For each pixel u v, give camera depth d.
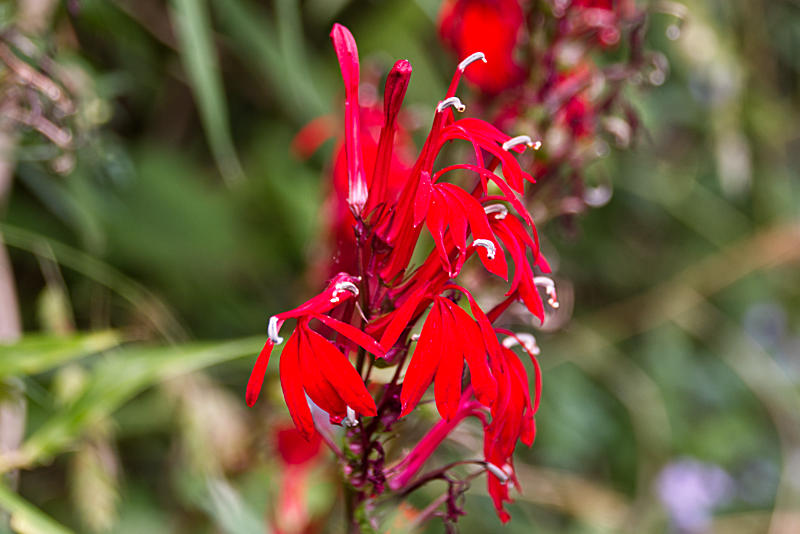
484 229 0.47
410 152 0.62
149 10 0.82
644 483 1.12
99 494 0.63
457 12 0.61
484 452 0.50
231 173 0.77
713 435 1.30
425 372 0.47
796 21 1.34
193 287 0.95
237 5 0.87
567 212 0.61
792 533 1.22
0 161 0.66
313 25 0.97
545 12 0.60
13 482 0.59
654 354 1.29
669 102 1.16
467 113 0.61
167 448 0.85
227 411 0.72
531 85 0.60
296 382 0.46
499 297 0.60
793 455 1.27
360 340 0.47
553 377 1.13
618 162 1.14
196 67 0.62
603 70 0.62
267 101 1.02
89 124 0.65
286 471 0.63
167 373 0.59
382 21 0.97
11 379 0.58
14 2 0.60
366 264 0.48
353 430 0.50
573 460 1.12
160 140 0.98
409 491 0.51
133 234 0.91
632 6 0.62
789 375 1.43
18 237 0.67
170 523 0.81
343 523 0.52
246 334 0.97
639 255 1.28
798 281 1.49
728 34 1.09
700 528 1.21
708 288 1.28
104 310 0.77
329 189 0.64
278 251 0.99
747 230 1.34
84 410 0.56
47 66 0.60
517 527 0.97
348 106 0.49
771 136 1.28
